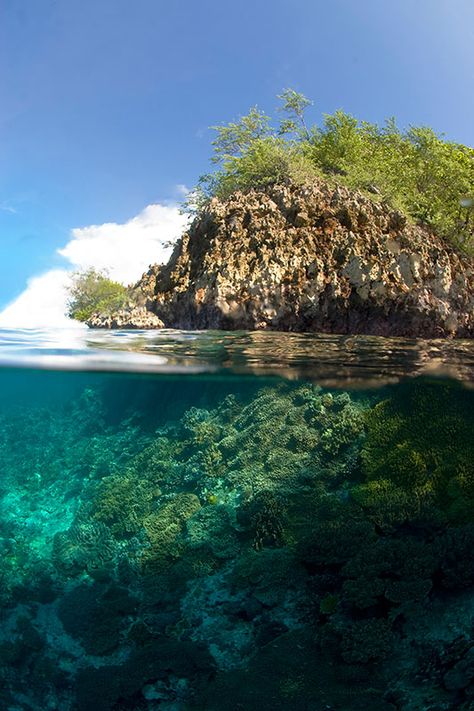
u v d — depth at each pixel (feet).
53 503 43.70
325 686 23.95
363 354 34.27
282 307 35.88
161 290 42.45
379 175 43.75
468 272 41.32
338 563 29.19
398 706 22.94
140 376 43.86
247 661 26.35
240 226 38.75
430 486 32.60
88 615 30.42
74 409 63.87
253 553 31.40
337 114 49.24
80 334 36.88
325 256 37.14
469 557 27.58
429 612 26.66
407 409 36.76
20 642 29.40
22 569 35.40
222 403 46.09
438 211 45.09
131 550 34.68
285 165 42.63
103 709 25.04
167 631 28.76
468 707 22.35
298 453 37.37
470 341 36.52
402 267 37.04
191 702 24.54
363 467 34.99
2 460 52.65
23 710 26.11
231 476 37.42
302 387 41.88
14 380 49.78
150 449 44.19
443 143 51.83
